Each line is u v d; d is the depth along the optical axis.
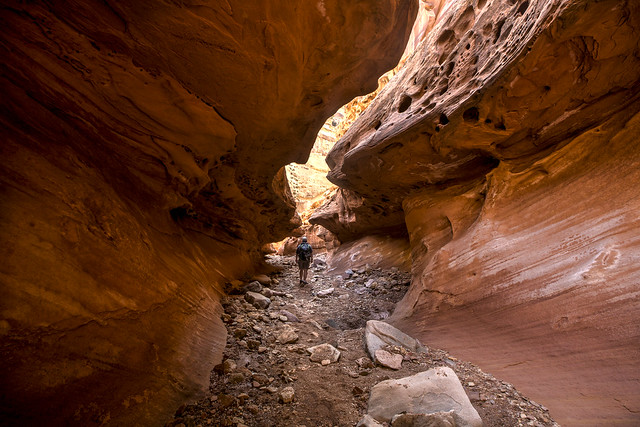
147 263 2.87
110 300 2.14
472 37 4.74
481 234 4.32
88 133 2.73
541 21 3.15
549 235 3.48
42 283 1.68
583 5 2.74
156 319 2.64
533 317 3.08
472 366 3.23
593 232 3.06
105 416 1.77
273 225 10.70
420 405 2.37
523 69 3.49
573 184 3.54
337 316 5.81
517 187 4.25
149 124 3.27
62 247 1.91
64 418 1.57
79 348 1.79
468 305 3.92
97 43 2.43
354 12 3.29
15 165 1.82
